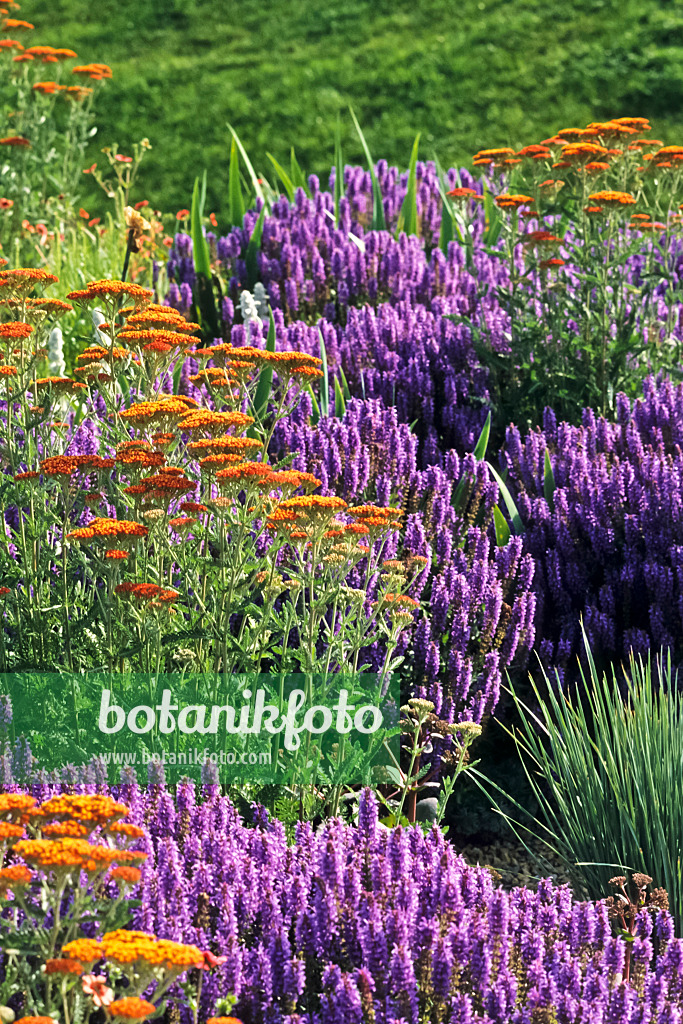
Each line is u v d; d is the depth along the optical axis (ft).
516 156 17.97
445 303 18.75
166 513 8.93
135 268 24.73
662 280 19.67
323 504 8.43
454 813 11.06
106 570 9.09
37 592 9.75
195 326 11.02
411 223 24.16
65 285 23.06
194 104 49.93
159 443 9.36
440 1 57.21
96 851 5.50
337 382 15.29
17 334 10.01
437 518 12.03
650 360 16.96
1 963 6.57
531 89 49.42
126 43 57.26
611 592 12.25
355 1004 6.34
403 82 50.57
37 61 28.45
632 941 7.80
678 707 10.58
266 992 6.60
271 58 53.98
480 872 7.58
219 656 9.21
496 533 12.49
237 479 8.57
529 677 11.22
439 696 10.23
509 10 55.31
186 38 57.21
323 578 9.34
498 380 17.06
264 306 18.89
